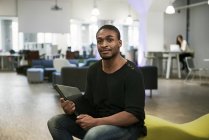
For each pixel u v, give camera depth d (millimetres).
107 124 2051
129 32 17047
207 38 13297
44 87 9117
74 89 2484
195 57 14180
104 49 2172
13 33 16203
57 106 6098
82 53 16047
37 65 11438
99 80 2260
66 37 15969
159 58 12258
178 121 4941
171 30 14969
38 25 14906
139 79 2131
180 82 10422
